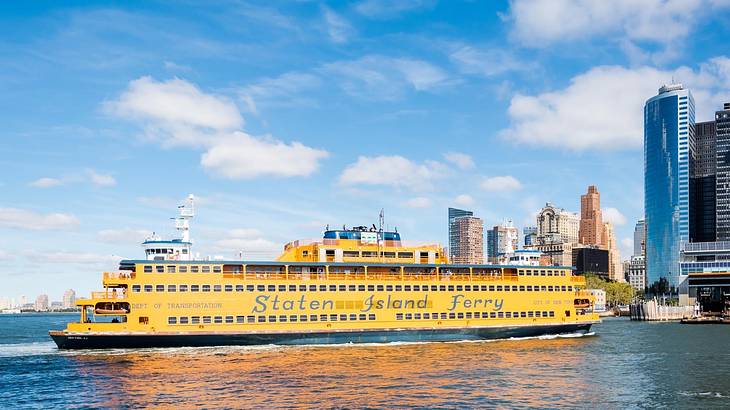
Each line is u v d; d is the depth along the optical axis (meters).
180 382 69.75
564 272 121.56
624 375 76.50
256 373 74.81
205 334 95.62
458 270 115.25
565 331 123.19
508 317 115.06
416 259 113.00
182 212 102.94
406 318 107.00
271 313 99.00
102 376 73.69
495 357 89.50
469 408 58.38
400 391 65.06
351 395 63.12
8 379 72.88
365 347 100.19
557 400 62.00
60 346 95.06
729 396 64.44
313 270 104.44
